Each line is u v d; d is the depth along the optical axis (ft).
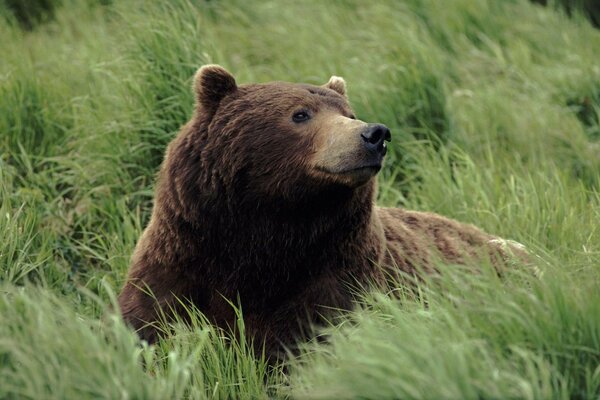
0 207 37.73
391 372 22.62
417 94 49.01
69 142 44.29
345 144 28.63
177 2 49.14
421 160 45.32
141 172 42.75
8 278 33.12
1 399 23.17
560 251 34.60
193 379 27.40
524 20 64.54
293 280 30.83
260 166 30.17
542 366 22.97
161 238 31.14
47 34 60.03
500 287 26.05
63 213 40.68
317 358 25.95
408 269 33.60
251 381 28.55
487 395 22.41
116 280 36.68
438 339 24.08
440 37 60.90
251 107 30.78
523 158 48.62
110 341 25.39
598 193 39.60
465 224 38.93
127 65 45.68
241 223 30.53
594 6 69.97
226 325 31.12
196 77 32.04
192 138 31.14
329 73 51.42
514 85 55.77
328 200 29.84
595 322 24.57
